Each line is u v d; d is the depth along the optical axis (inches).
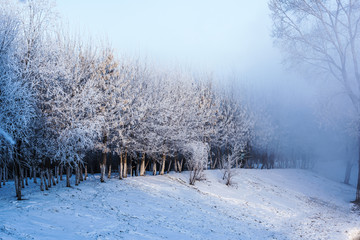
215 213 826.8
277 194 1253.1
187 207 826.2
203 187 1120.8
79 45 965.2
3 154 663.8
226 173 1413.6
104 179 1007.0
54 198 702.5
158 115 1117.1
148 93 1138.7
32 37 727.1
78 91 804.0
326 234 794.8
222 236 625.3
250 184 1326.3
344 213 1107.3
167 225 629.0
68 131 754.8
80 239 448.8
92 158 1266.0
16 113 617.3
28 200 663.8
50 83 770.2
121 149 1028.5
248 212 918.4
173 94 1266.0
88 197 753.0
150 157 1266.0
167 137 1175.0
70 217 568.1
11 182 1020.5
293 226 846.5
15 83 613.0
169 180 1130.7
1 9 661.3
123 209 690.2
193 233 605.9
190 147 1185.4
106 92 927.7
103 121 849.5
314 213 1051.3
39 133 751.7
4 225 448.5
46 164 843.4
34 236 421.7
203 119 1397.6
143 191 911.7
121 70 1095.6
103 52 1030.4
